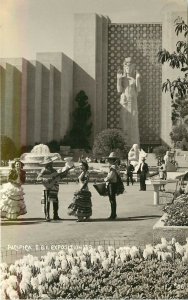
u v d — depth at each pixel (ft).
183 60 31.53
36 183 93.61
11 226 38.73
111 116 247.91
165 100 227.61
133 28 246.27
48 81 204.23
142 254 24.89
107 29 244.63
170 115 226.17
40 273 22.02
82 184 42.52
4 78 184.75
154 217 44.60
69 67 228.43
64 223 41.11
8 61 189.26
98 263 23.48
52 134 209.97
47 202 43.04
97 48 238.48
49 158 43.86
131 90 199.41
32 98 192.03
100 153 164.35
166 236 29.22
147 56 247.70
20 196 43.19
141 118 245.86
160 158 137.80
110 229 37.42
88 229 37.50
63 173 43.93
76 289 20.27
